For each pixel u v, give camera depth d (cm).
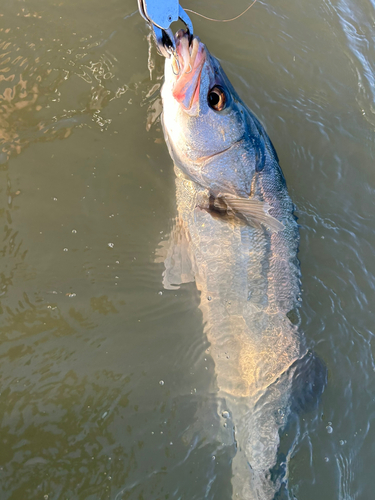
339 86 77
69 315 55
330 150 71
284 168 68
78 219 60
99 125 65
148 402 52
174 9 46
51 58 69
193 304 57
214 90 52
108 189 62
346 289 60
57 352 53
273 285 56
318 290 59
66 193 61
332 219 65
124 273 58
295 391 54
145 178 63
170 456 50
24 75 67
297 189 67
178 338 55
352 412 54
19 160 62
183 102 51
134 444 50
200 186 55
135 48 72
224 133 53
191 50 49
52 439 49
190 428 51
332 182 68
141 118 67
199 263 57
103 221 60
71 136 64
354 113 75
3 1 73
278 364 55
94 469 48
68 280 56
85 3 75
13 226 58
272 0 83
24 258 57
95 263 58
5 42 69
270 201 57
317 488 50
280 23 81
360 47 82
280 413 53
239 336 55
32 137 63
